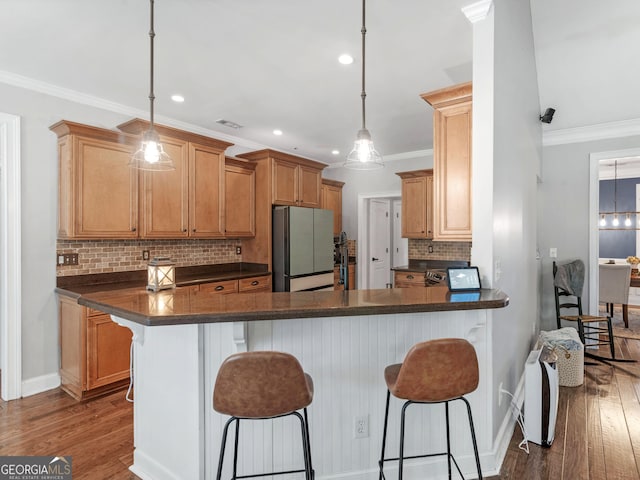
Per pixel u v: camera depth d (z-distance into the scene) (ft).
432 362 4.68
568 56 10.93
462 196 7.07
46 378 9.91
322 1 6.50
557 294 13.28
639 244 21.09
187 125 13.55
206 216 12.48
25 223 9.50
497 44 6.69
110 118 11.30
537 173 12.41
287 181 14.90
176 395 5.82
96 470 6.58
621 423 8.29
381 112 12.31
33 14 6.86
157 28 7.35
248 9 6.73
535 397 7.45
